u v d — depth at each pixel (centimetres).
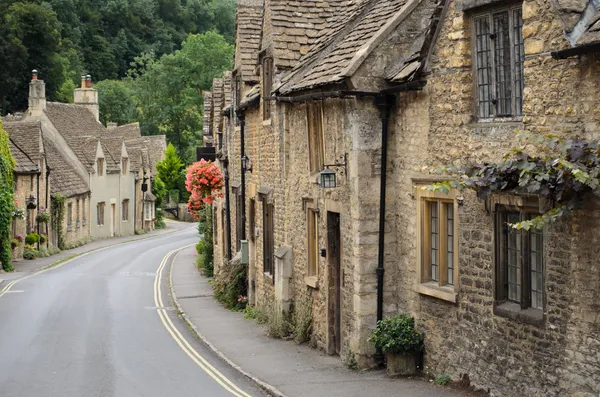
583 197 866
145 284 3186
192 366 1541
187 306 2456
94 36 9375
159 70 8681
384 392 1145
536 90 934
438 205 1178
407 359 1238
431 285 1197
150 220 6944
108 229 6041
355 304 1323
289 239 1769
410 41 1285
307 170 1611
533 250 990
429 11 1294
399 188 1277
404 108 1247
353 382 1231
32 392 1331
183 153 8731
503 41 1020
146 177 6900
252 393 1288
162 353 1692
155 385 1368
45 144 5191
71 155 5609
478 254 1072
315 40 1711
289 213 1756
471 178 946
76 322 2172
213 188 3006
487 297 1055
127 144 7306
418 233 1215
